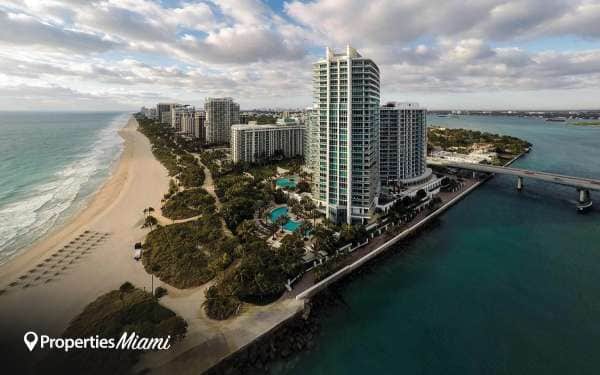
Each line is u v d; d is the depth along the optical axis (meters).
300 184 189.38
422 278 105.38
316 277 96.25
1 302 85.31
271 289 87.88
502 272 108.56
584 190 176.25
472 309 90.06
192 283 93.81
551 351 74.88
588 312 87.62
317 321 84.75
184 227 128.62
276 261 98.25
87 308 80.81
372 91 138.38
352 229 121.25
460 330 82.12
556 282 102.12
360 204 141.88
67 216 151.50
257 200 162.50
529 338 79.00
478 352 75.00
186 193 173.00
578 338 78.50
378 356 74.00
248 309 83.94
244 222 127.50
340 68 133.00
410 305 91.81
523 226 146.62
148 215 147.88
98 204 167.50
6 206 165.25
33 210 159.38
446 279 104.81
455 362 72.31
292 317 82.50
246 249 106.25
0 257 111.75
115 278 96.94
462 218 157.00
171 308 83.31
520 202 181.25
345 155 138.38
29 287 92.12
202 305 83.81
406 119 183.62
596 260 115.38
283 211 158.00
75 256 110.06
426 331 81.88
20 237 128.50
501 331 81.50
